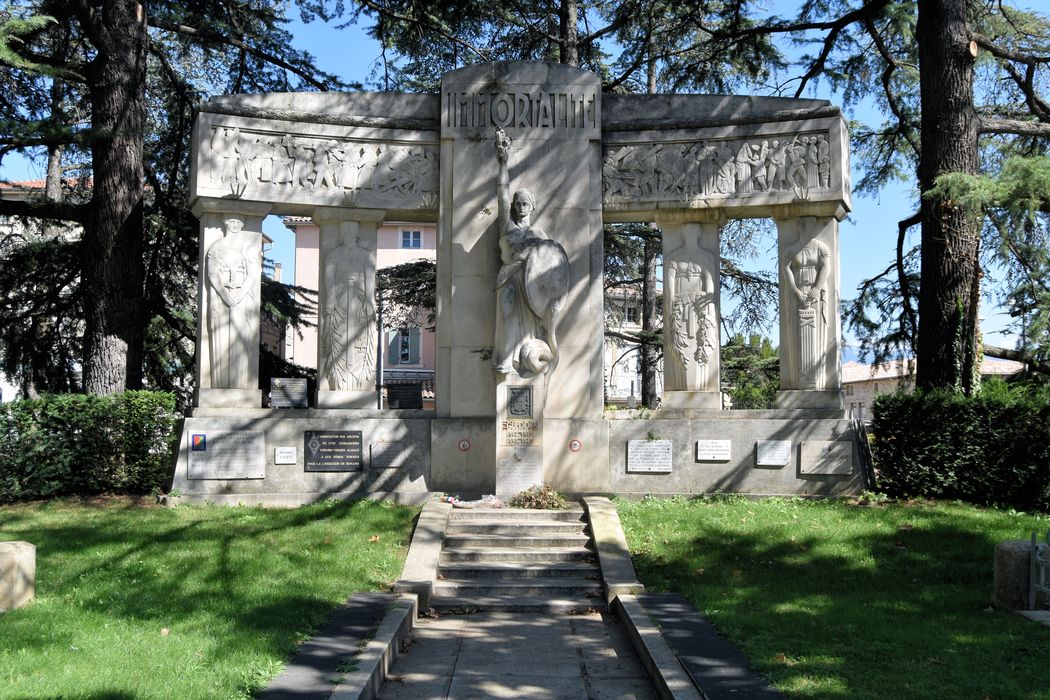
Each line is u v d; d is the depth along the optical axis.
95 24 17.06
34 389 21.31
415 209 16.12
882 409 14.97
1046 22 19.25
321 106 16.06
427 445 15.26
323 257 16.12
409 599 10.33
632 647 9.36
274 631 8.68
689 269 15.98
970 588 10.36
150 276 20.69
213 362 15.30
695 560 11.68
